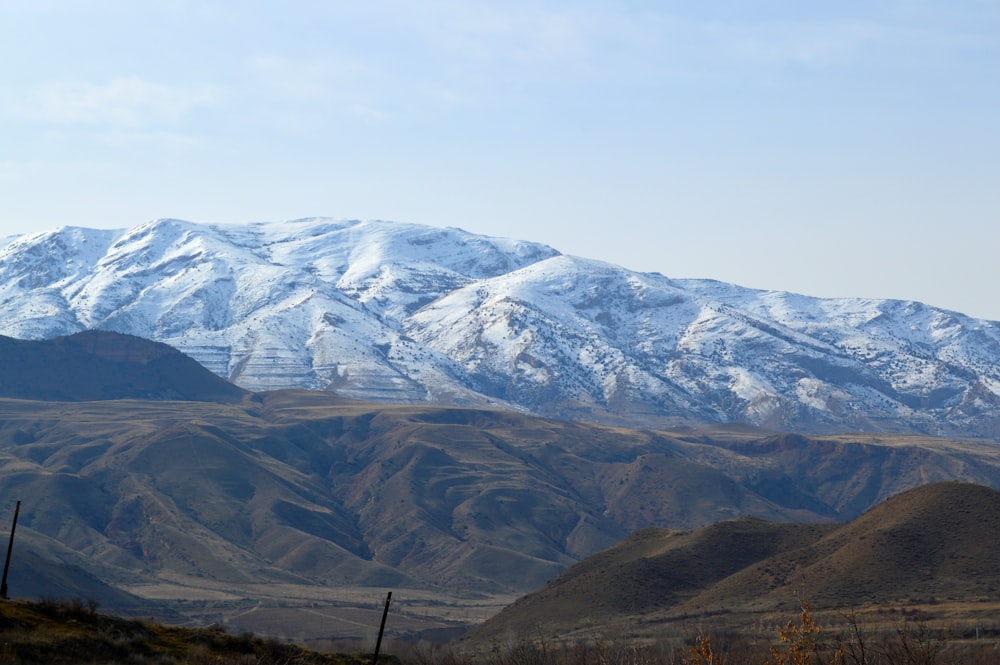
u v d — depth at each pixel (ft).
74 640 178.50
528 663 288.92
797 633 123.24
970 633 395.75
